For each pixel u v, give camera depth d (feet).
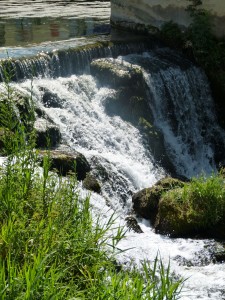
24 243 16.35
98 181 35.04
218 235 29.50
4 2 72.23
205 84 49.70
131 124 42.70
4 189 18.43
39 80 41.34
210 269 26.35
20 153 19.76
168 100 46.19
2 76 38.93
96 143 39.45
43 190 18.80
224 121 49.65
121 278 17.03
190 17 51.80
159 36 53.16
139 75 44.37
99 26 58.23
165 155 42.63
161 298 15.62
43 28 56.29
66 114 39.40
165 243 28.73
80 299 14.84
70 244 17.19
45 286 14.30
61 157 32.42
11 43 48.91
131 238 28.48
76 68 44.47
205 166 46.44
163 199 30.99
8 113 20.25
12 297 13.78
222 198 30.22
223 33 51.39
